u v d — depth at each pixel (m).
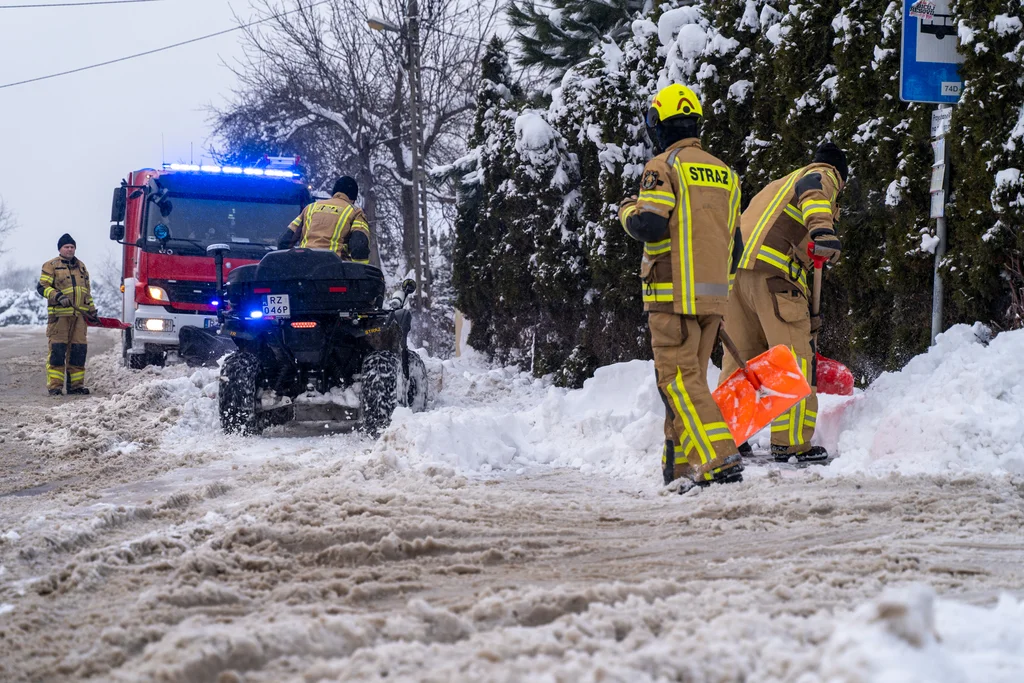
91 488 6.11
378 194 34.34
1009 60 6.54
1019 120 6.54
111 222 14.21
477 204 14.78
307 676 2.40
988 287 6.77
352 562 3.93
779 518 4.50
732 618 2.55
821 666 2.06
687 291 5.41
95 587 3.65
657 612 2.82
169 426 8.76
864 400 6.50
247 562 3.88
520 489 5.79
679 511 4.87
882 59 7.84
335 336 8.31
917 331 7.69
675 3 12.41
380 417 8.02
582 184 11.77
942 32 6.92
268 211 14.58
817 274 6.48
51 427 9.18
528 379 12.61
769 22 9.48
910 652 1.97
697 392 5.51
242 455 7.37
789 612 2.86
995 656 2.20
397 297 9.38
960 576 3.41
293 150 34.09
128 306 14.77
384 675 2.39
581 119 11.73
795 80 8.92
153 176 14.40
